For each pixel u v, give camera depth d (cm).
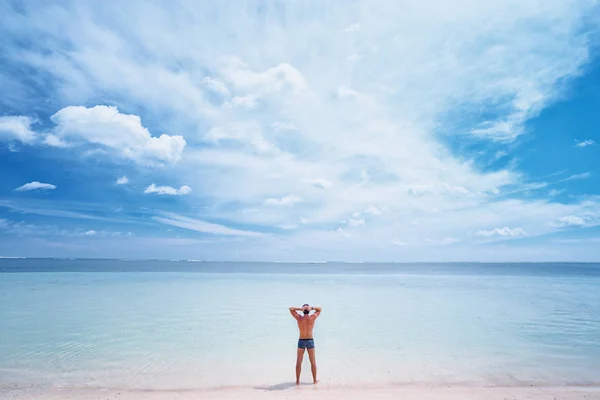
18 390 954
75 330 1702
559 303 2816
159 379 1058
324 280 5962
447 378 1082
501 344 1484
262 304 2673
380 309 2453
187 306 2533
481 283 5225
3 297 2923
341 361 1255
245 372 1131
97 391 950
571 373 1126
